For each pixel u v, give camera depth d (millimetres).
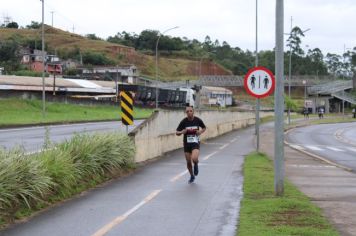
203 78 154875
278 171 12211
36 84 79562
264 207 10898
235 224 9633
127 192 13469
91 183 14188
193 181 15445
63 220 10055
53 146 13961
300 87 164750
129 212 10898
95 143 15594
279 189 12266
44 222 9867
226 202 12016
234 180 15875
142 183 15094
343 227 9234
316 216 10039
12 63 142750
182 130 15445
